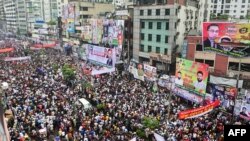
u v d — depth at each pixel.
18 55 57.31
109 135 20.12
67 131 21.11
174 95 31.08
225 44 30.45
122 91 30.97
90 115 23.56
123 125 21.98
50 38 88.19
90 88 31.22
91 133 19.95
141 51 48.56
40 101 25.72
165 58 42.88
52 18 122.06
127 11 51.03
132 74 38.56
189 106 28.69
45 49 69.19
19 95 27.00
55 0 119.56
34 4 123.94
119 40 49.06
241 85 27.55
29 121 21.36
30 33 120.81
